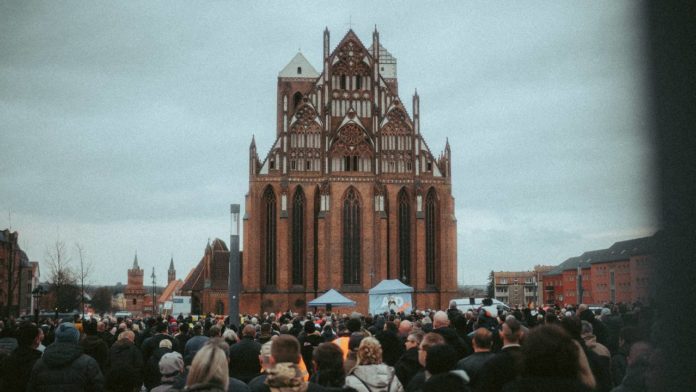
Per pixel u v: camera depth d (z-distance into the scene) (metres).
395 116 126.31
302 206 123.88
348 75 126.62
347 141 123.94
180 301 135.50
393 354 19.89
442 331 18.97
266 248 122.75
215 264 142.38
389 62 165.12
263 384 14.23
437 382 10.98
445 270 123.88
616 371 18.23
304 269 122.69
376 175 123.75
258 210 122.25
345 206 123.00
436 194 126.25
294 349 11.79
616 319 26.59
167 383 15.26
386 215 123.25
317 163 124.31
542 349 8.76
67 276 123.00
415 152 125.62
